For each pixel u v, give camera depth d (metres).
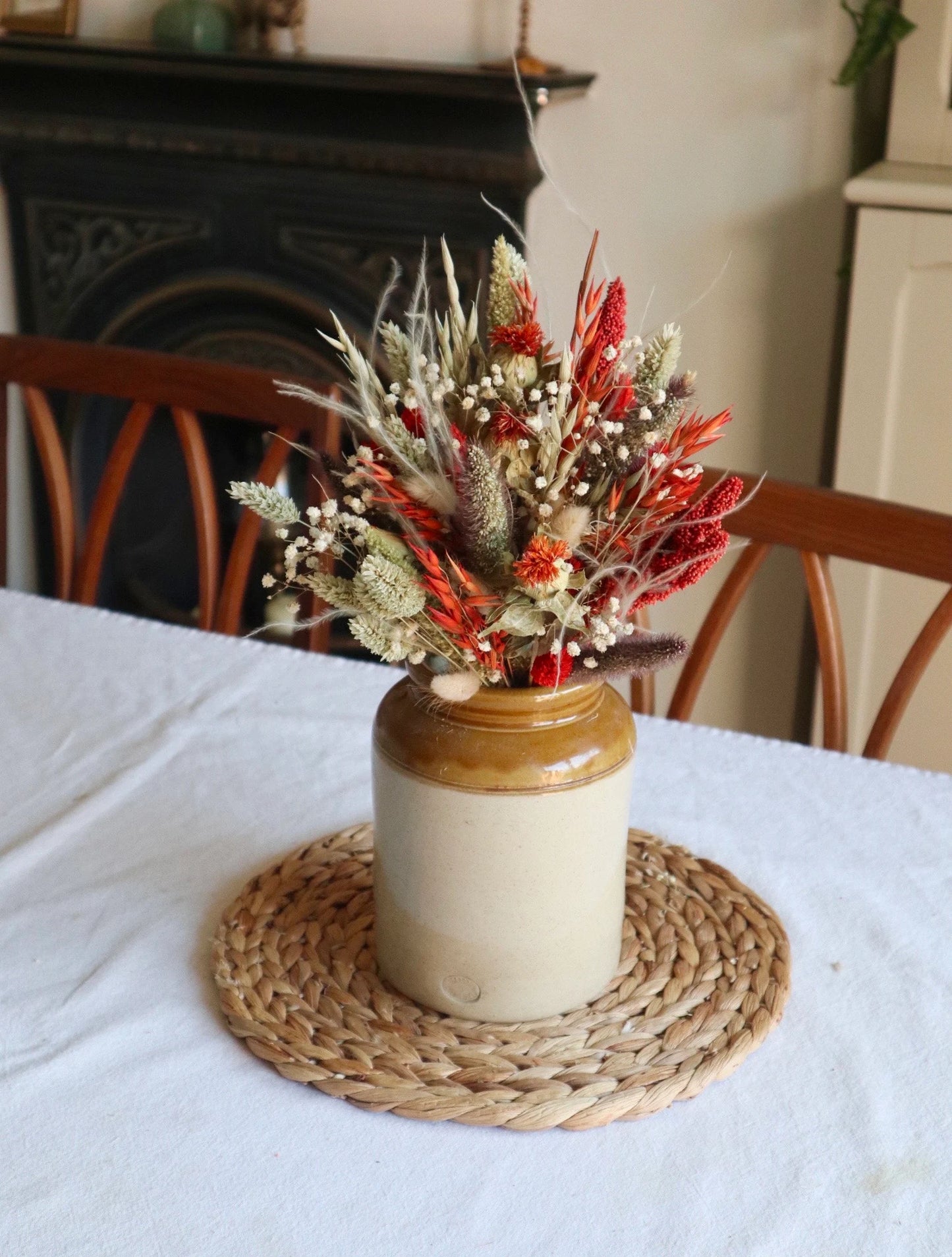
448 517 0.68
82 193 2.41
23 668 1.18
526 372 0.69
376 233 2.23
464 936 0.73
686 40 2.01
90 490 2.67
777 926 0.84
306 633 1.46
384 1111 0.70
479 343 0.72
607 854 0.73
